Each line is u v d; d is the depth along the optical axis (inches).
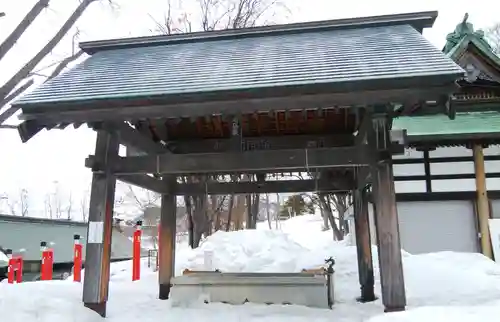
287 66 229.5
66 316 215.0
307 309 262.5
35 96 219.8
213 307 269.7
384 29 281.3
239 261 424.2
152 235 1106.7
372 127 230.7
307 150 233.8
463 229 473.7
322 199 835.4
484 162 481.1
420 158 488.7
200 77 225.9
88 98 210.5
